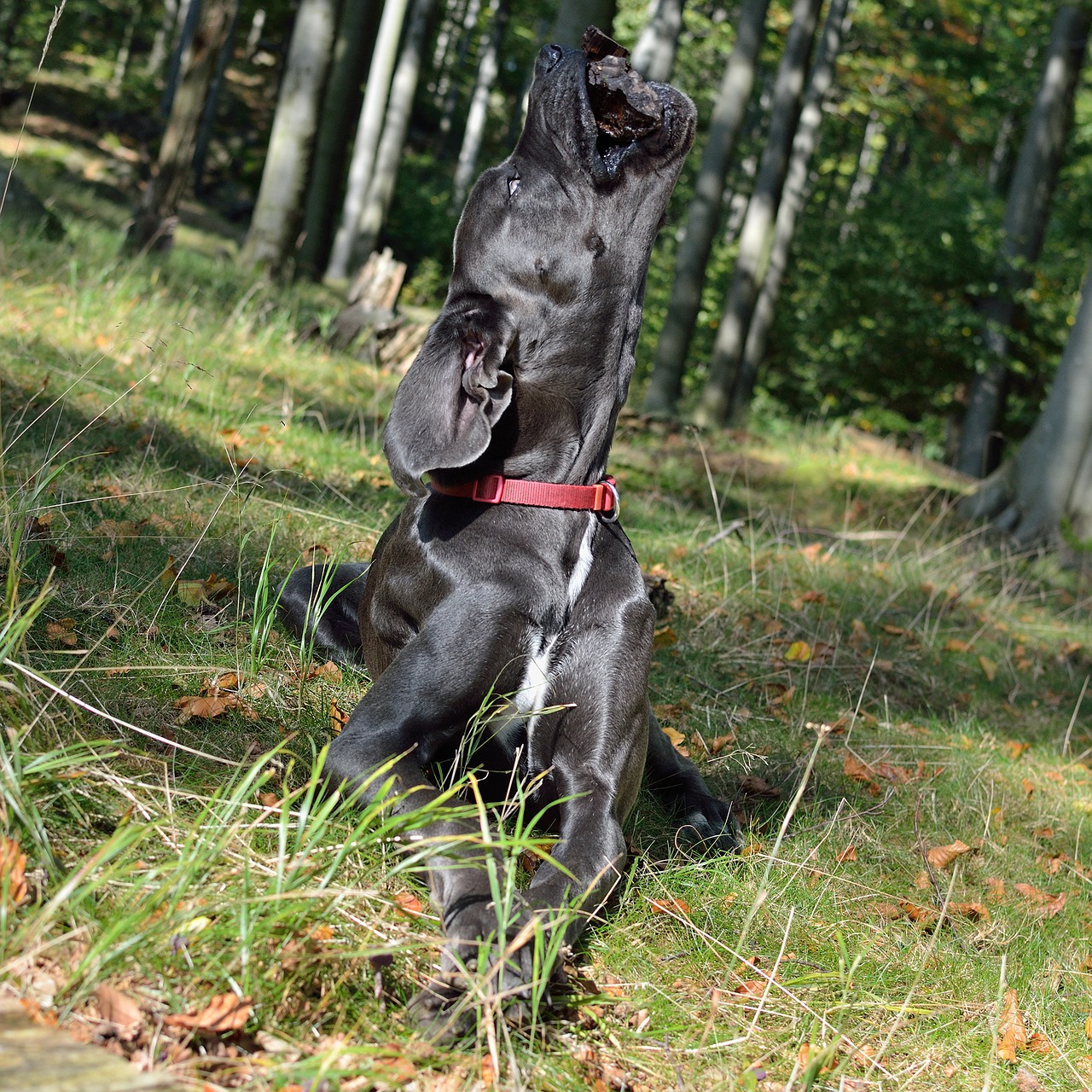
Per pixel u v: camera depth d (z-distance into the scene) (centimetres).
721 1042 234
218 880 220
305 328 1048
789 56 1689
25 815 207
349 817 251
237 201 2773
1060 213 2367
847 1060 237
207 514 462
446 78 4275
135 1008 177
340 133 1995
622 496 809
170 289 995
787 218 1847
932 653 642
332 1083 176
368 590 342
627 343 293
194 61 1235
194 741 288
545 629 282
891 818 402
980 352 1739
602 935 265
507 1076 201
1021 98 2247
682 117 276
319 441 681
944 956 306
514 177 277
